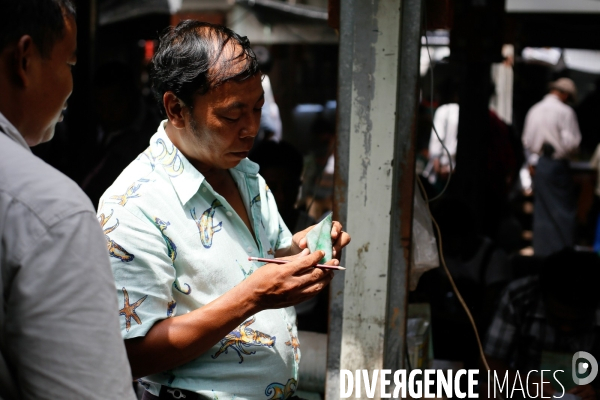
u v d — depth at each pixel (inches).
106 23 243.0
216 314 57.2
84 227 44.0
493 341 115.2
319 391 104.0
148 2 250.1
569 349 113.0
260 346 63.2
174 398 62.4
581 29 210.4
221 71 58.9
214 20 323.3
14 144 45.4
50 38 47.0
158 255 59.1
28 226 42.9
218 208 63.6
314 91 335.0
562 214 242.4
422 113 257.4
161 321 58.6
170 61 60.6
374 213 77.0
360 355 79.2
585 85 348.8
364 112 75.9
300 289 57.6
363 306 78.5
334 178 77.7
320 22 319.3
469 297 133.0
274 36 322.3
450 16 85.5
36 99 47.8
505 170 191.0
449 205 137.9
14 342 42.7
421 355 96.7
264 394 63.7
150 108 178.7
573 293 108.8
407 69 75.4
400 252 78.0
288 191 132.3
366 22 74.7
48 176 44.6
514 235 234.7
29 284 42.3
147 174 62.1
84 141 167.6
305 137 332.8
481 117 166.9
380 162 76.2
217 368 62.3
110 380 44.1
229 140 60.9
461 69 168.7
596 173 283.7
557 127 255.0
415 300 118.0
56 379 42.4
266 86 256.7
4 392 44.1
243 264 63.7
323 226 64.2
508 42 211.8
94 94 144.5
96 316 43.7
